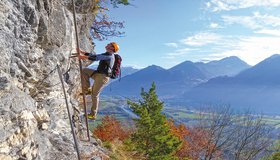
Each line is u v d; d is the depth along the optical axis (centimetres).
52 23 420
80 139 509
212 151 1756
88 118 453
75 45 549
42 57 408
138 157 789
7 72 308
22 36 337
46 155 370
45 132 410
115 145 677
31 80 379
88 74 448
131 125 1844
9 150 278
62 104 480
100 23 892
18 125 293
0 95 282
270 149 1694
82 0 556
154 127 1327
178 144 1347
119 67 446
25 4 338
